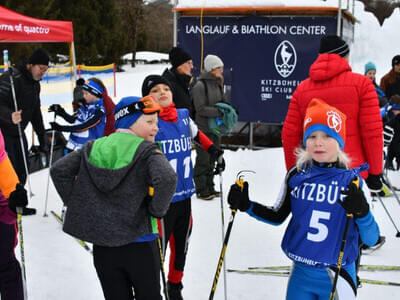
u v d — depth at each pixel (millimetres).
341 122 2209
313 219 2176
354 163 3002
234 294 3262
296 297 2250
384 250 4102
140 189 2109
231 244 4254
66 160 2211
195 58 8297
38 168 6891
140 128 2273
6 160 2465
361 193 1995
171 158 2953
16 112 4867
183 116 3123
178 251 3098
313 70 3070
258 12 7887
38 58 5164
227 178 6652
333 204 2143
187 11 8195
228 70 8172
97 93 4660
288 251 2279
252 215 2367
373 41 15953
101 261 2199
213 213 5164
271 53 7965
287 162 3324
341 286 2129
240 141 9070
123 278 2246
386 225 4789
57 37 7195
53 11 32438
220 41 8133
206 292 3303
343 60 3049
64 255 3934
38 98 5570
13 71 5152
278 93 8039
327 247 2145
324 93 3033
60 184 2186
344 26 8148
